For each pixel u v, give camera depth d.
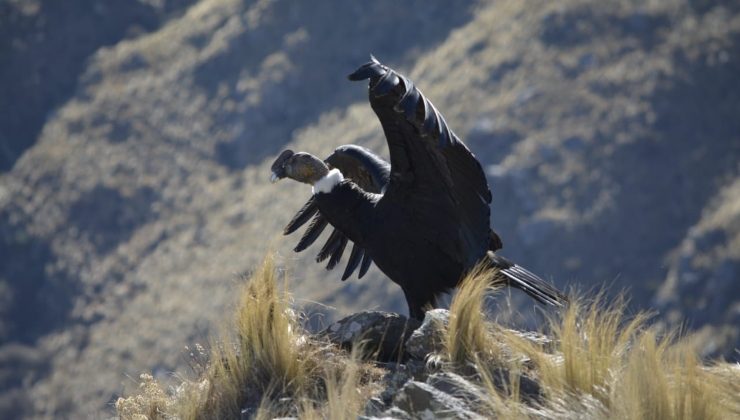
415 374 22.78
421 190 26.27
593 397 20.83
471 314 22.81
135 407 24.03
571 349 21.70
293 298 25.41
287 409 22.61
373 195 27.45
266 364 23.86
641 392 20.12
